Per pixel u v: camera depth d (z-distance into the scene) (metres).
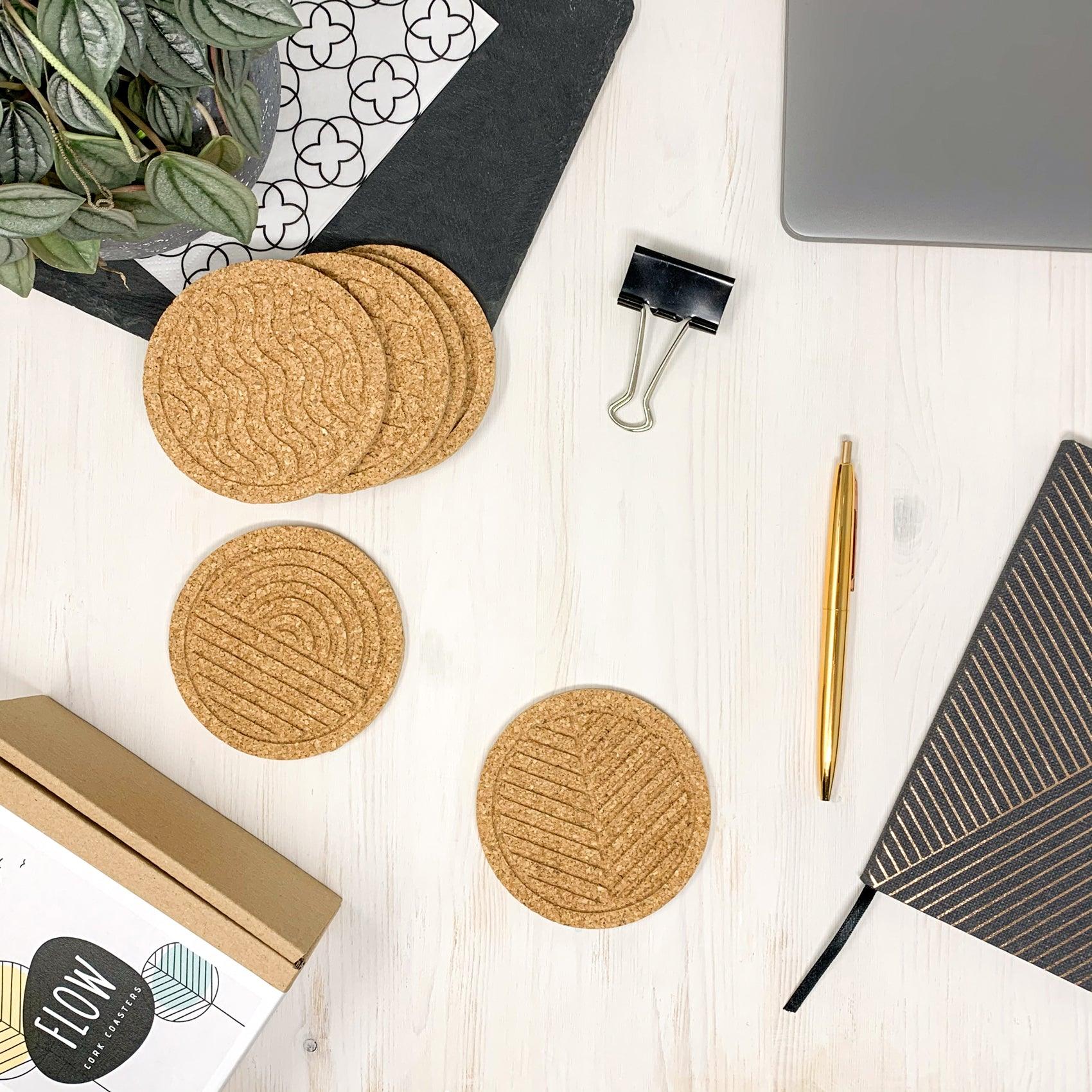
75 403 0.60
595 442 0.61
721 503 0.61
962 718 0.60
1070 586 0.60
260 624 0.61
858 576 0.61
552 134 0.59
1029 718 0.60
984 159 0.56
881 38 0.56
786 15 0.56
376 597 0.61
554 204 0.60
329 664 0.61
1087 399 0.60
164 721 0.61
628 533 0.61
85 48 0.36
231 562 0.61
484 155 0.59
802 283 0.60
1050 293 0.60
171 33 0.41
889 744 0.61
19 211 0.39
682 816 0.61
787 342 0.60
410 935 0.62
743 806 0.61
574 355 0.60
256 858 0.59
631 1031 0.62
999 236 0.57
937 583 0.61
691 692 0.61
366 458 0.58
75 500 0.61
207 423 0.58
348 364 0.57
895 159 0.57
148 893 0.51
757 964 0.62
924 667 0.61
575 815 0.61
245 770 0.62
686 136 0.59
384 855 0.62
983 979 0.61
